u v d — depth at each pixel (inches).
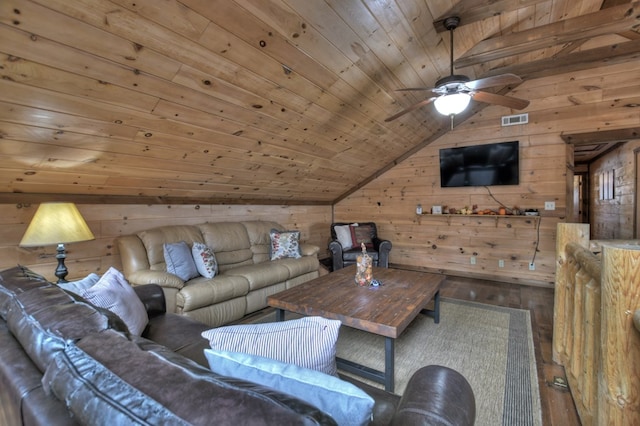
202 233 145.2
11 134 75.0
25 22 54.9
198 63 77.4
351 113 128.8
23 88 65.5
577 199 334.3
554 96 164.6
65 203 89.7
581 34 105.9
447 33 102.0
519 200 176.1
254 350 38.3
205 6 64.8
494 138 180.5
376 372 82.0
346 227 208.2
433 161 201.6
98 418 23.0
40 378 32.7
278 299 94.4
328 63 94.8
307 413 21.3
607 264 46.4
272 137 123.2
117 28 62.2
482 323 118.3
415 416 33.9
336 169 185.2
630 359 43.8
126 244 117.0
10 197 95.9
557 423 66.3
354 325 79.8
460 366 88.4
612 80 151.7
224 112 98.0
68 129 80.4
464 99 100.7
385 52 99.6
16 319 41.6
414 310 85.5
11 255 97.9
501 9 90.3
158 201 135.9
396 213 218.5
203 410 21.1
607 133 152.9
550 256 168.7
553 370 86.1
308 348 39.0
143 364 27.1
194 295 107.5
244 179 151.2
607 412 46.0
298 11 73.6
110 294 62.6
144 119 87.6
